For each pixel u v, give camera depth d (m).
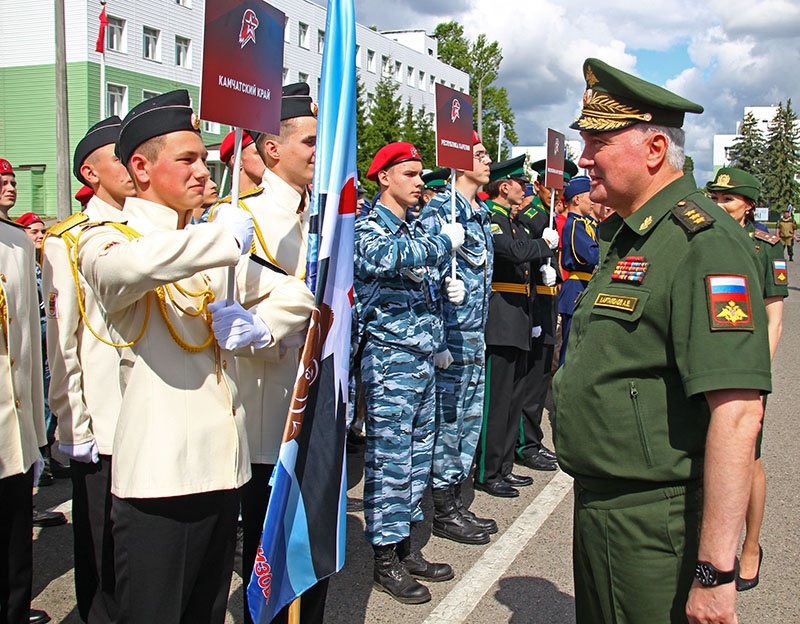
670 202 2.05
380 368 3.62
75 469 3.12
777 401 7.37
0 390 3.01
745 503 1.80
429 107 54.06
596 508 2.11
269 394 2.82
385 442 3.61
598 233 2.31
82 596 3.16
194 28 32.09
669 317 1.95
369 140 28.64
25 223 5.96
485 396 4.90
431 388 3.82
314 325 2.49
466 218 4.35
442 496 4.25
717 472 1.80
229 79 2.35
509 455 5.14
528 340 4.92
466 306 4.24
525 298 4.90
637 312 1.98
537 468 5.57
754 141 54.81
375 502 3.61
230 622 3.38
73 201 28.53
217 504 2.26
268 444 2.82
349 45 2.55
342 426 2.63
